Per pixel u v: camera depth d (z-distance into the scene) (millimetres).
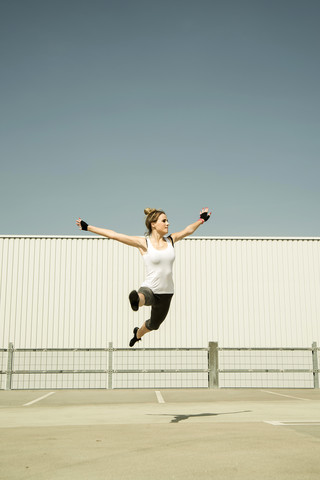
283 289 19516
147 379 18391
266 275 19562
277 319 19266
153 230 4676
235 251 19688
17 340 18484
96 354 18562
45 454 3785
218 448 3945
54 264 19156
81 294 18984
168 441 4328
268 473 3086
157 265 4508
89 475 3102
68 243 19359
